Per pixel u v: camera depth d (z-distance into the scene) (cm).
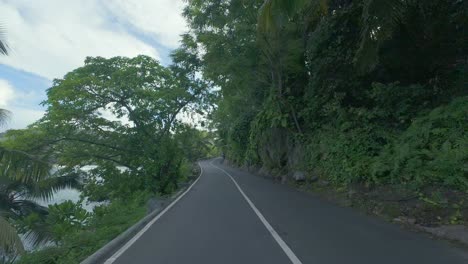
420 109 1330
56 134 2059
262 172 3144
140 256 647
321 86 1820
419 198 913
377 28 1095
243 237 773
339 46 1573
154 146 2155
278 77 2094
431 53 1345
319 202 1308
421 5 1216
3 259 992
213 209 1223
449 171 906
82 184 2338
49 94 2027
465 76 1266
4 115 907
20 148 1908
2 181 1723
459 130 1033
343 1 1605
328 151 1599
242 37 1944
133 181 2259
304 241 719
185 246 710
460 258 574
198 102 2314
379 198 1061
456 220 763
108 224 1144
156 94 2075
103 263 609
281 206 1243
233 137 4028
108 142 2202
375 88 1392
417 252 616
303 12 1429
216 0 1966
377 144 1363
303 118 2083
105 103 2114
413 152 1052
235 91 2612
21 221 1493
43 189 1966
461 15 1233
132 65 2112
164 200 1445
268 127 2470
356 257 599
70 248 861
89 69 2128
